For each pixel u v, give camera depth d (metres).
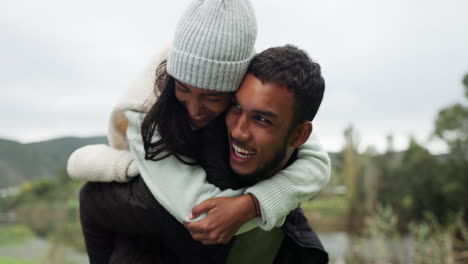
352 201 9.26
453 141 16.77
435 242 6.72
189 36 1.21
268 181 1.31
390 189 16.00
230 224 1.22
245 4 1.23
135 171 1.37
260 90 1.17
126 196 1.35
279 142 1.23
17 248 14.99
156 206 1.31
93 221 1.47
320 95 1.27
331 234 10.38
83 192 1.47
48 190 26.91
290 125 1.22
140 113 1.36
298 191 1.33
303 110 1.23
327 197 10.76
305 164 1.42
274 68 1.18
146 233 1.40
